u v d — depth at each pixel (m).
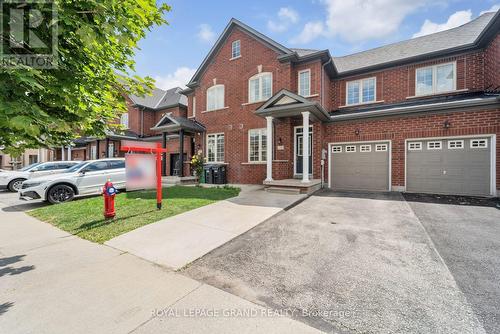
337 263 3.36
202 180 12.95
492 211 6.15
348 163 10.42
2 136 2.66
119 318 2.21
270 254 3.71
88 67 3.35
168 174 16.39
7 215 6.57
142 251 3.88
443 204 7.03
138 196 8.49
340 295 2.59
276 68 11.53
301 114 9.59
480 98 8.02
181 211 6.33
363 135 10.06
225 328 2.07
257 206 6.88
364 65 11.89
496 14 7.69
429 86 10.21
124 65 3.98
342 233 4.62
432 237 4.32
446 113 8.52
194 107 15.37
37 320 2.19
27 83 2.29
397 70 10.84
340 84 12.20
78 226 5.22
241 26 12.59
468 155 8.26
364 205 7.06
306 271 3.15
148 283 2.87
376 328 2.08
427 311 2.30
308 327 2.09
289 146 10.90
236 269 3.24
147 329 2.06
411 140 9.16
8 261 3.51
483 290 2.64
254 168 12.13
